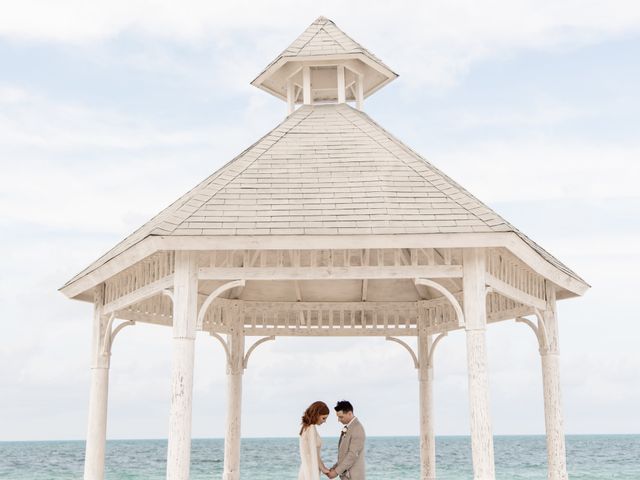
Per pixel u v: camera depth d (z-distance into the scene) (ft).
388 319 46.85
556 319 36.55
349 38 40.86
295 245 28.14
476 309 28.53
